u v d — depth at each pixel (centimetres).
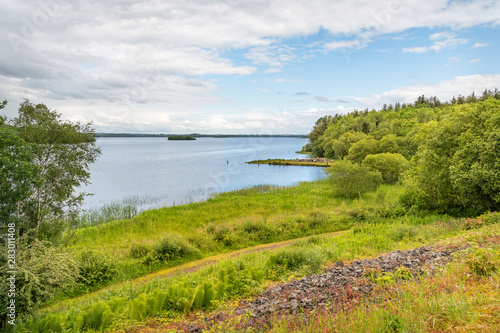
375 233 1894
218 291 995
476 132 2225
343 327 551
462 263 834
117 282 1399
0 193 888
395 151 6372
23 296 892
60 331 819
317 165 8531
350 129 12400
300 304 777
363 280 857
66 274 1023
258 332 658
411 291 657
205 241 1955
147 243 1825
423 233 1736
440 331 475
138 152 16900
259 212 2842
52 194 1220
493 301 528
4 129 954
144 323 843
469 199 2184
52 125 1212
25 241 994
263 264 1312
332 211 2734
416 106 16438
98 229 2284
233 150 18925
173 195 4378
